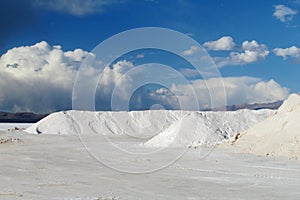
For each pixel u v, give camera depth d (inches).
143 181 612.4
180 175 673.6
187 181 610.5
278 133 1053.8
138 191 528.1
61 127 2113.7
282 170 726.5
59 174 689.0
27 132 2049.7
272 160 874.8
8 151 1125.1
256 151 1015.0
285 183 589.0
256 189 540.1
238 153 1016.2
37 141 1529.3
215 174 681.6
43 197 485.1
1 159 920.9
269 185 571.5
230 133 1439.5
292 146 962.1
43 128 2091.5
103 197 485.7
